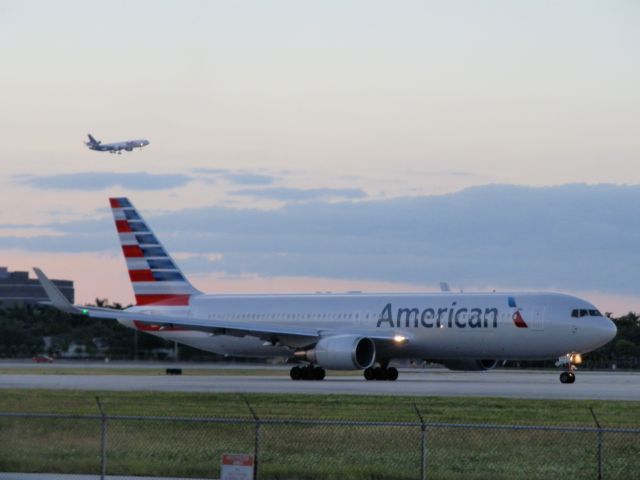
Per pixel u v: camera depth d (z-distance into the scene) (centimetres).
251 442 13612
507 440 13838
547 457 12412
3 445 13475
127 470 11775
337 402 18688
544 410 17125
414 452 12769
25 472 11969
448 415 16288
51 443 13638
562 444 13462
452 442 13600
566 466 11831
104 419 11562
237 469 9912
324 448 13088
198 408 17700
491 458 12356
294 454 12700
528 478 11125
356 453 12712
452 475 11256
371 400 19075
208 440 13875
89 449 13162
